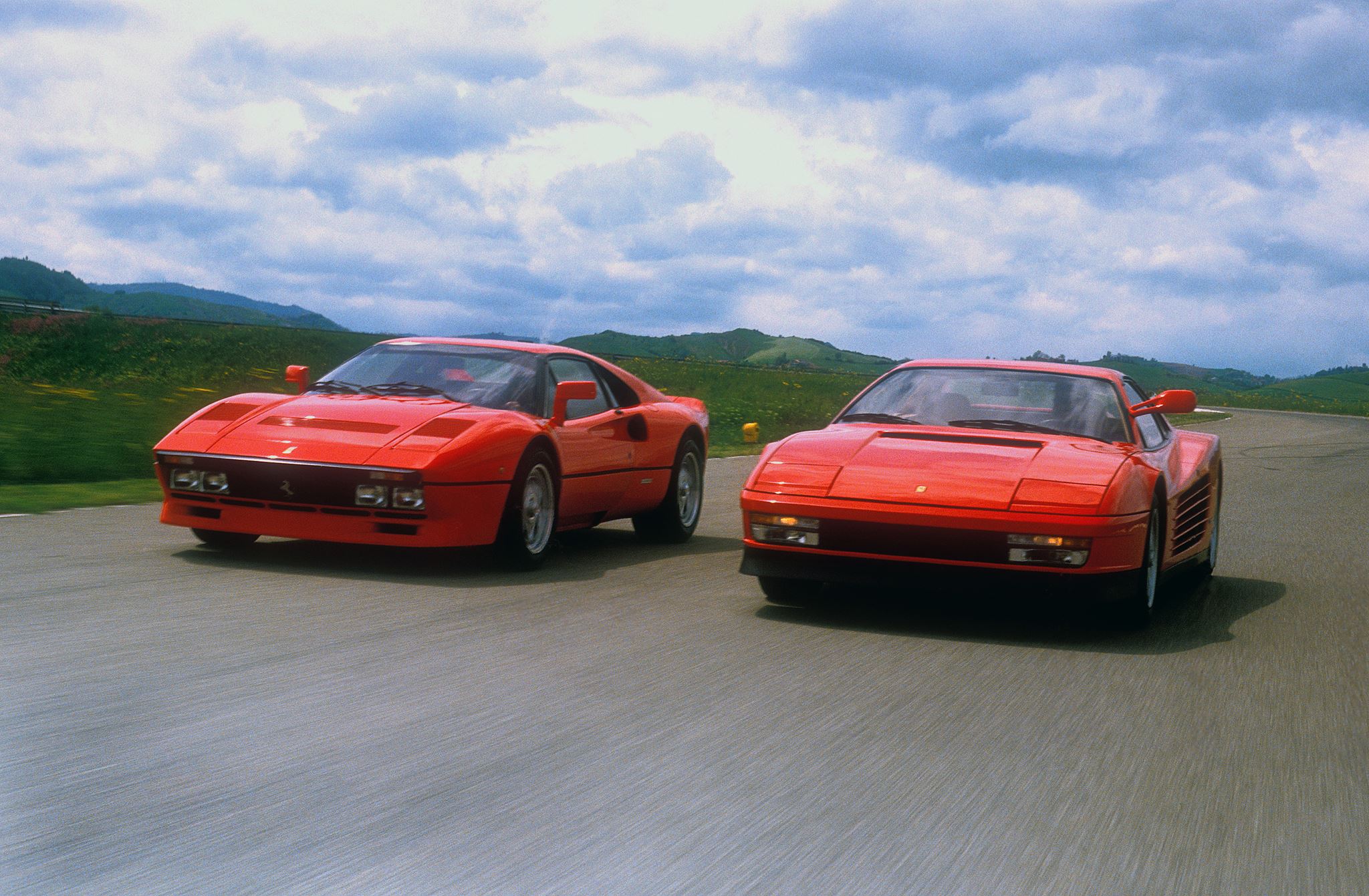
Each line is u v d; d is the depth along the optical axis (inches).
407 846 86.3
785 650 161.0
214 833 87.3
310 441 212.8
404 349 259.1
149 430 417.4
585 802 96.9
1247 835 95.7
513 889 79.5
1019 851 90.2
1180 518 216.1
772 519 184.2
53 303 2150.6
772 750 113.7
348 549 239.0
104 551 220.7
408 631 162.9
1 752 104.3
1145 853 90.7
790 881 82.6
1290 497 451.5
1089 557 170.7
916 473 181.6
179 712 118.4
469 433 213.6
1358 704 142.6
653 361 2034.9
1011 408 212.8
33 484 337.1
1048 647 170.1
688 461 290.4
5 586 182.2
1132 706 137.0
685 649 159.3
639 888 80.4
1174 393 213.5
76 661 137.3
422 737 113.4
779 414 943.0
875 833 92.7
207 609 171.2
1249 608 212.5
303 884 79.0
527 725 119.0
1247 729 128.9
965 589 175.9
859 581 180.5
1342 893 84.5
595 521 259.4
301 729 114.3
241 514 214.8
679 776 104.7
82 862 81.4
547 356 254.5
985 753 115.7
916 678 147.6
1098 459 185.2
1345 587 242.1
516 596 195.8
